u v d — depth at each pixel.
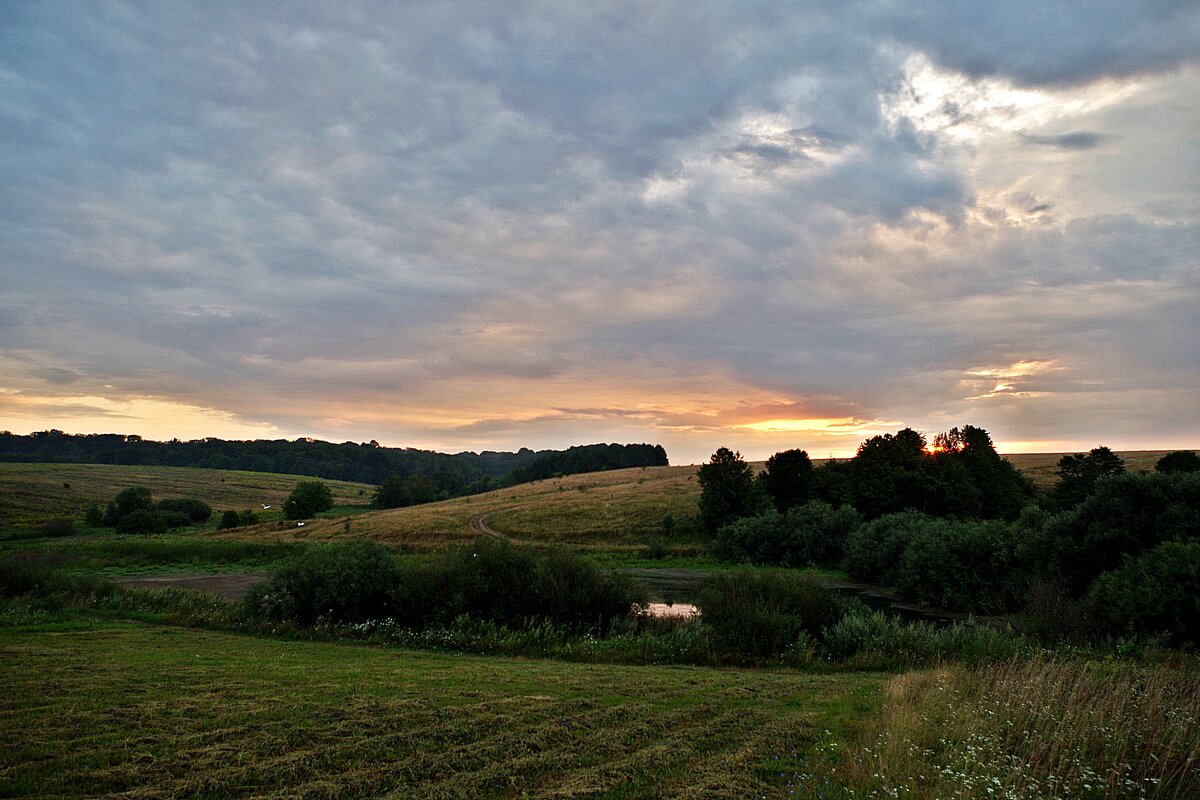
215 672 13.69
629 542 71.69
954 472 65.56
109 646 17.44
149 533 92.56
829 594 22.73
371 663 16.56
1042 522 33.03
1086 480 60.66
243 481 182.75
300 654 17.86
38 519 105.81
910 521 48.44
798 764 8.07
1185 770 6.88
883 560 46.03
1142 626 19.47
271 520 112.69
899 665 17.81
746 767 8.02
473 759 8.32
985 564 34.25
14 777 7.35
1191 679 10.70
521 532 77.56
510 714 10.47
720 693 12.71
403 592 23.66
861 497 67.94
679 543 70.06
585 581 23.94
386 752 8.51
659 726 10.04
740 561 59.31
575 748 8.88
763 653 18.94
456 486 180.00
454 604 22.92
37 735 8.83
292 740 8.88
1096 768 7.21
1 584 27.27
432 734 9.29
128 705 10.50
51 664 14.01
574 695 12.21
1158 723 8.14
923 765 7.38
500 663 17.50
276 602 24.12
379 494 136.00
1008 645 18.28
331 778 7.61
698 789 7.22
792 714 10.87
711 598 21.70
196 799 6.96
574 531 76.75
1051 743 7.72
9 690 11.30
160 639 19.48
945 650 18.38
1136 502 27.14
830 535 57.50
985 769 6.86
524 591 23.23
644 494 96.94
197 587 41.91
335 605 23.78
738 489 73.25
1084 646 19.70
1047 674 10.45
